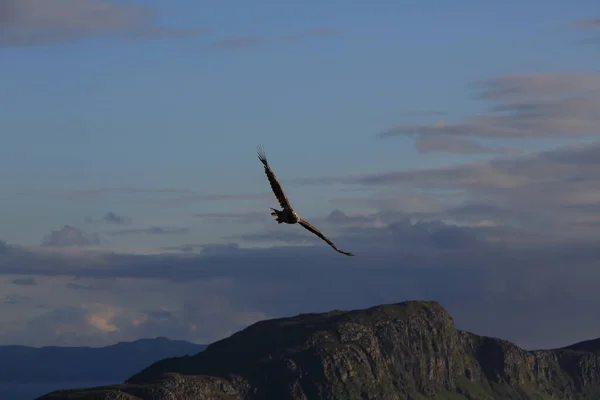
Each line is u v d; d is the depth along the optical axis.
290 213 43.16
